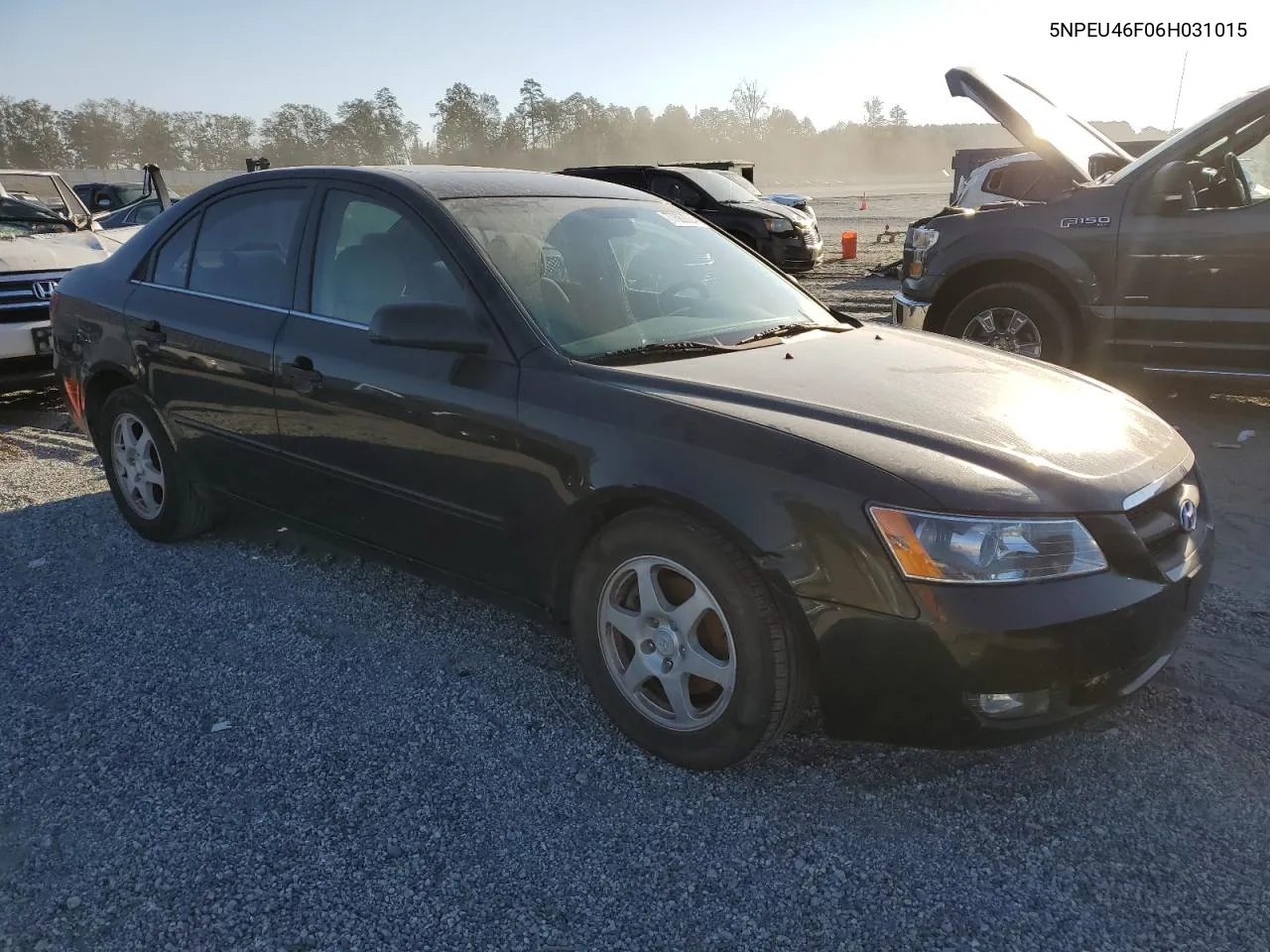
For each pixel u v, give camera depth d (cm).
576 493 272
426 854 238
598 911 220
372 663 331
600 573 275
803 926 214
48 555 432
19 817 254
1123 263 583
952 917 216
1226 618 356
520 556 296
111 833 247
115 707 306
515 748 281
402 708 303
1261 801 254
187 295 402
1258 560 405
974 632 224
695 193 1570
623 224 369
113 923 217
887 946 209
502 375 291
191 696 312
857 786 262
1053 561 230
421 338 288
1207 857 234
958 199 1277
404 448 315
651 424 262
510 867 233
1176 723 290
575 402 276
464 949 209
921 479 232
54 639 353
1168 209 567
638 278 345
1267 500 472
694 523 252
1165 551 256
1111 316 595
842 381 288
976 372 314
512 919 217
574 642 290
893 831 245
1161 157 571
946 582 226
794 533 236
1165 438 289
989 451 246
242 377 366
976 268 646
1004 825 246
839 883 227
